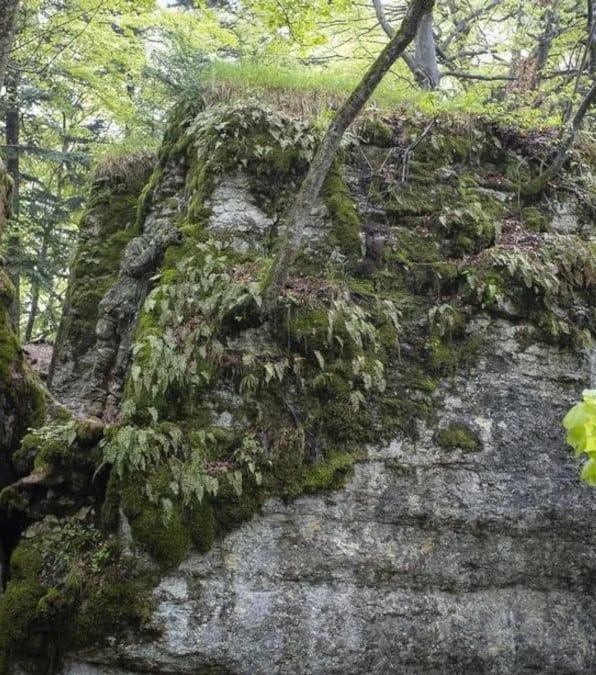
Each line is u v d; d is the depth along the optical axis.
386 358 6.04
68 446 5.33
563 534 6.09
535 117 7.32
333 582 5.41
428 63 11.92
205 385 5.62
